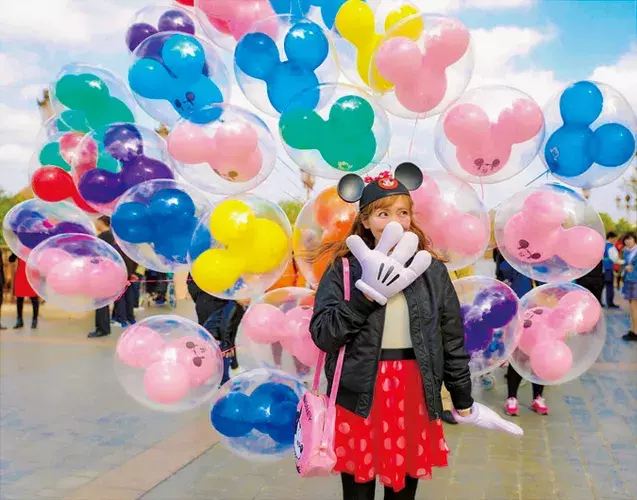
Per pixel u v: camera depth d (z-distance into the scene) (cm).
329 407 254
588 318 325
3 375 774
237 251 303
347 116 295
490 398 667
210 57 348
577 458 491
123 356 315
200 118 310
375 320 255
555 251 311
